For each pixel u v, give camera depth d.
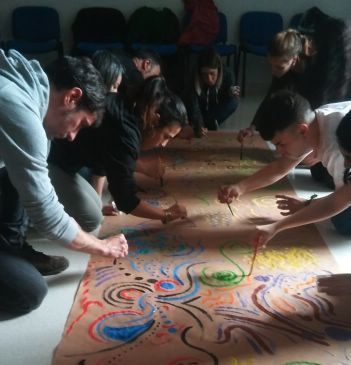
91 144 1.99
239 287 1.89
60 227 1.60
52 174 2.24
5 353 1.58
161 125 1.98
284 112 1.94
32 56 5.64
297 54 2.89
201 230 2.32
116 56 2.86
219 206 2.56
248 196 2.70
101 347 1.58
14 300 1.73
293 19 5.52
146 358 1.53
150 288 1.88
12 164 1.47
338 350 1.58
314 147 2.06
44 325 1.71
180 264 2.04
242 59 5.73
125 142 1.93
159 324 1.68
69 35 5.66
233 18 5.64
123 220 2.41
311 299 1.83
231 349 1.57
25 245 2.00
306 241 2.25
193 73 3.68
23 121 1.44
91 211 2.28
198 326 1.67
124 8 5.57
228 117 4.12
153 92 1.93
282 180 2.93
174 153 3.30
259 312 1.75
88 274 1.97
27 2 5.47
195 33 5.18
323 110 2.05
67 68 1.52
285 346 1.59
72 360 1.52
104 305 1.78
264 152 3.36
